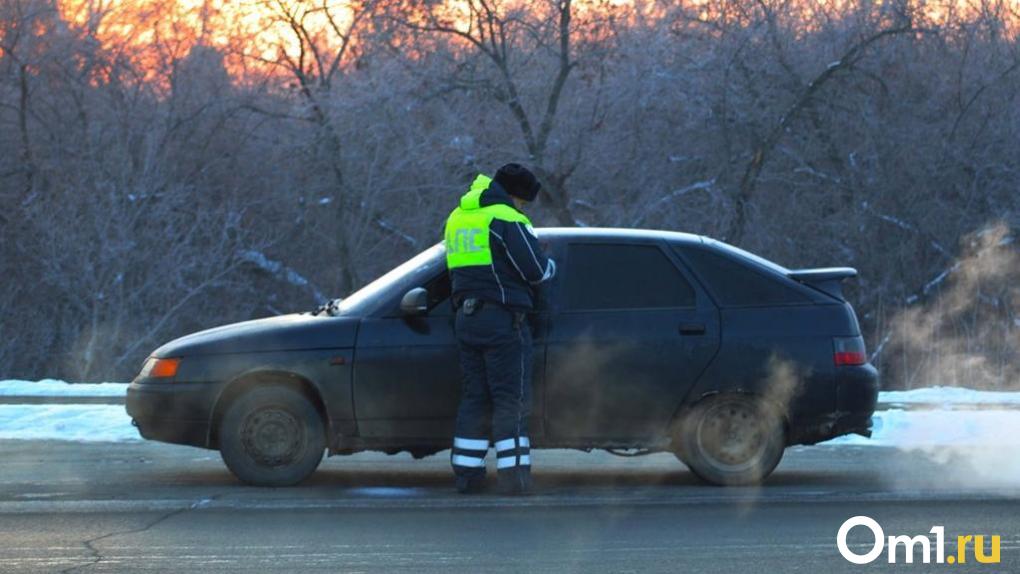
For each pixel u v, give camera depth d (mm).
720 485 24609
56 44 84312
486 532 20094
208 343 24219
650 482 25562
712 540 19547
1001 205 79062
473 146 75000
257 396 24016
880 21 78438
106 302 74188
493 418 23516
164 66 83875
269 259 79250
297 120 80000
